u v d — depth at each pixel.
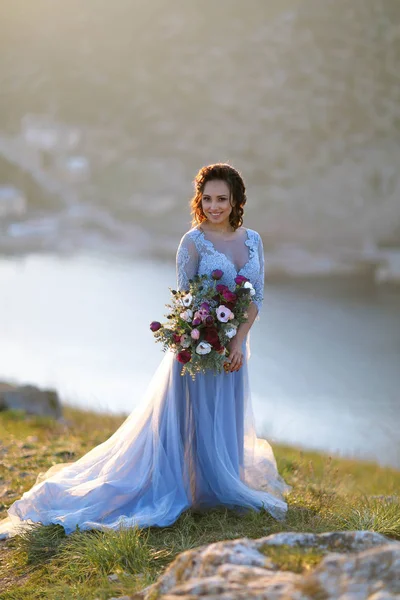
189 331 4.40
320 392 45.38
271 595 2.42
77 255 156.50
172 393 4.61
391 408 39.59
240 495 4.58
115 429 8.66
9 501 5.33
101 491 4.55
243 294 4.42
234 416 4.68
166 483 4.56
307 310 99.56
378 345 70.19
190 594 2.56
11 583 3.97
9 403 10.61
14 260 141.50
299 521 4.58
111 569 3.87
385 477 10.80
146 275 128.25
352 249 180.62
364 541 2.91
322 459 9.90
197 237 4.54
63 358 55.31
